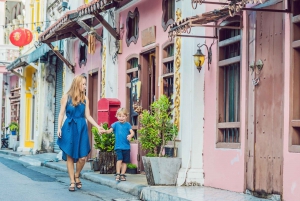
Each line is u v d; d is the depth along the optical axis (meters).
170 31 9.58
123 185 10.65
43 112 24.11
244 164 9.07
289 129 7.90
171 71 11.98
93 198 9.49
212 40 10.27
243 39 9.27
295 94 7.90
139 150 13.12
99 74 17.00
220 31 10.01
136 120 13.80
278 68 8.24
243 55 9.25
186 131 10.49
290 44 7.95
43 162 18.11
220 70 10.02
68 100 10.02
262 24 8.69
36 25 27.23
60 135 10.04
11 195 9.66
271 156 8.33
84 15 14.82
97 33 15.66
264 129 8.54
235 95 9.69
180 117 10.85
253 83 8.85
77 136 10.06
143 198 9.74
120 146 11.35
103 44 15.61
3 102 36.00
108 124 14.29
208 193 9.12
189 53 10.62
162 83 12.16
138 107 12.99
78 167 10.52
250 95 8.98
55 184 11.58
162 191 9.34
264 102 8.57
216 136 10.00
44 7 25.17
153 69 13.36
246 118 9.07
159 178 10.15
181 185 10.20
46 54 23.59
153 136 10.42
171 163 10.23
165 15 12.19
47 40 18.91
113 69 15.05
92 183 11.98
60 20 15.96
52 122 24.23
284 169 7.99
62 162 18.09
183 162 10.41
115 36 14.82
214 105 10.11
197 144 10.41
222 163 9.76
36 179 12.68
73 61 19.88
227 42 9.76
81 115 10.11
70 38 19.80
